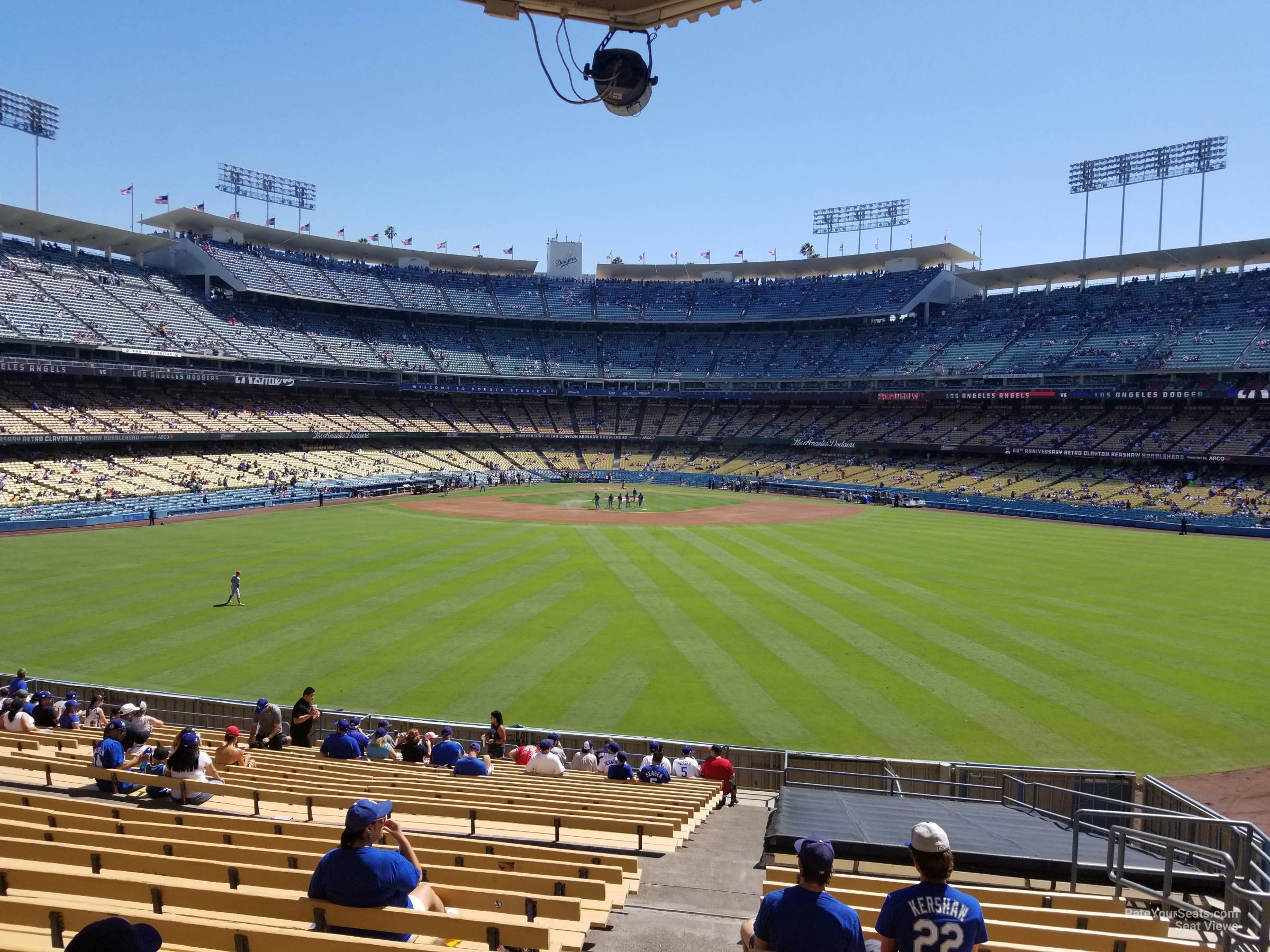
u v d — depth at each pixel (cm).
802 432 9481
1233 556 4447
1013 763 1758
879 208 10425
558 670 2325
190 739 1121
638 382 10056
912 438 8550
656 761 1557
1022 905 826
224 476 6756
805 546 4688
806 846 511
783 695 2147
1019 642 2642
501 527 5409
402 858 587
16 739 1425
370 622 2802
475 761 1388
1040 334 8269
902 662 2423
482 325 10656
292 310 9188
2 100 6981
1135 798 1466
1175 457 6638
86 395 6850
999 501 6788
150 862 720
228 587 3328
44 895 654
